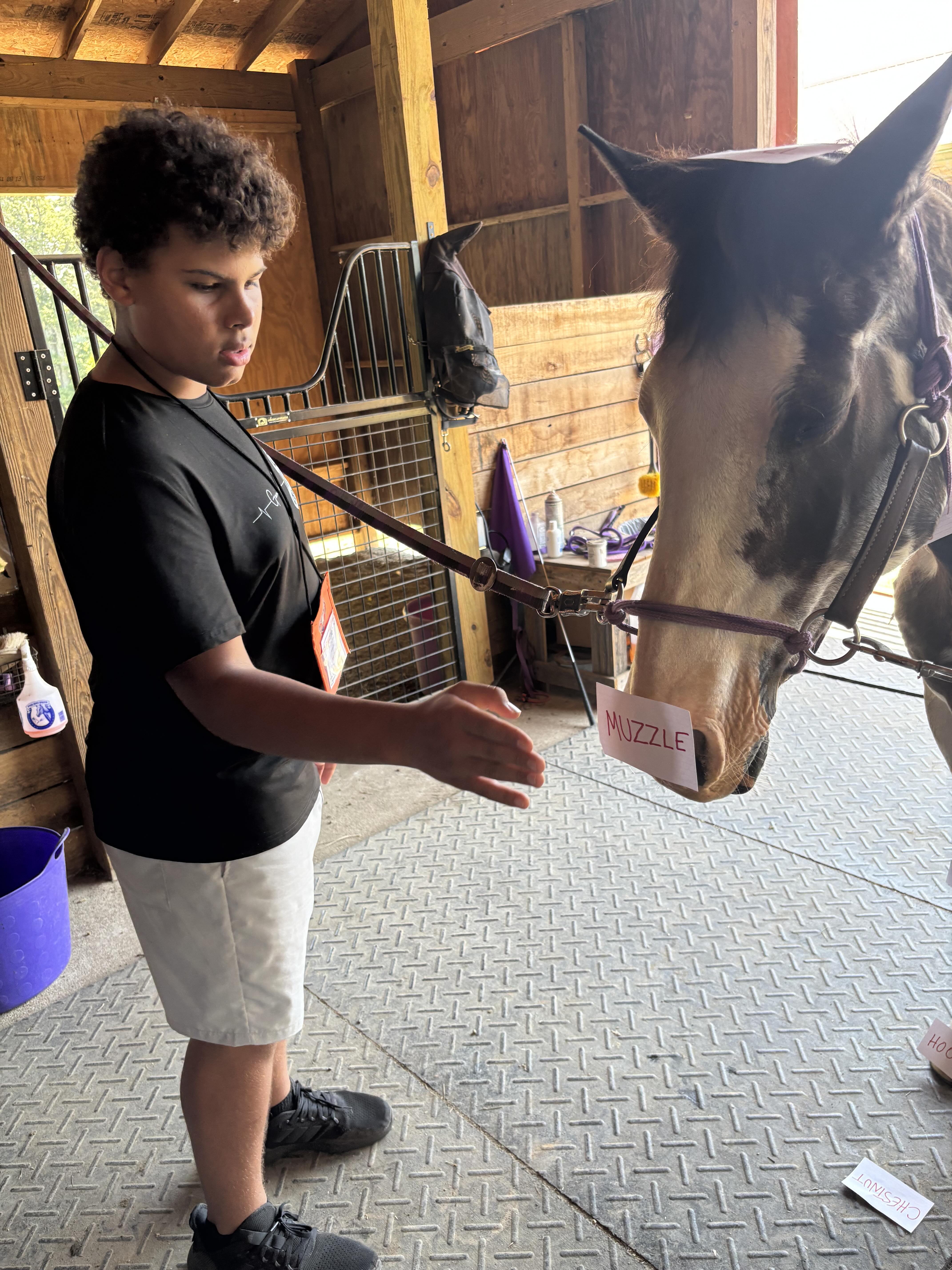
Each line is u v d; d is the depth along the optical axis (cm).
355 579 390
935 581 151
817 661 108
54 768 258
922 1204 147
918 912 220
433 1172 161
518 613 364
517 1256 145
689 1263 142
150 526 90
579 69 466
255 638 110
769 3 397
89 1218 157
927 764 292
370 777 317
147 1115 179
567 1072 181
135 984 219
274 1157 164
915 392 105
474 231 312
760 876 240
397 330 568
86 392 97
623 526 393
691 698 99
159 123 84
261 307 96
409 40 305
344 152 593
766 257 94
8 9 469
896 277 96
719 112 429
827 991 197
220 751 107
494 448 362
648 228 110
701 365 97
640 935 221
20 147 497
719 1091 173
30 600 245
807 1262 141
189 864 111
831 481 102
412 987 209
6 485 230
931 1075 173
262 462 113
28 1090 187
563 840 266
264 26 532
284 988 119
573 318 379
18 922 206
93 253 90
